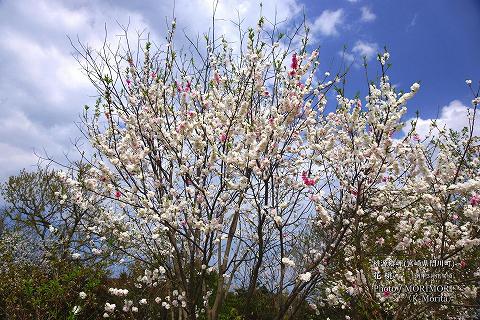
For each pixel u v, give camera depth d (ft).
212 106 17.70
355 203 16.75
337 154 18.11
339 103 17.60
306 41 16.75
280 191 16.72
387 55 16.20
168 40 17.60
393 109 15.26
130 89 16.99
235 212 16.61
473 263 15.92
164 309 23.63
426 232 16.88
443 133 19.08
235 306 30.89
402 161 17.15
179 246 18.63
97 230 19.25
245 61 17.11
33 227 40.45
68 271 27.53
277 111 15.94
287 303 14.66
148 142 16.60
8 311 25.68
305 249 19.65
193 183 14.97
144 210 14.44
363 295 16.55
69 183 16.02
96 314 26.99
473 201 14.87
